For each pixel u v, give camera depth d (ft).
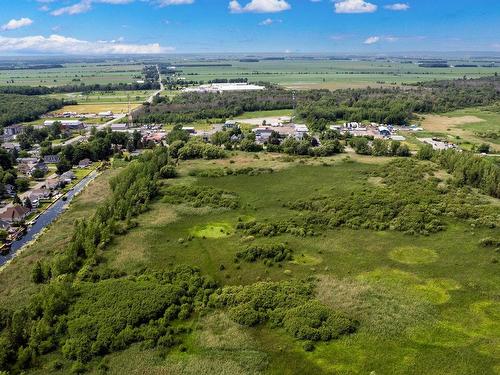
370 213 431.02
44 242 397.60
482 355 243.81
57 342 260.83
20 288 321.93
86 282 317.22
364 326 269.44
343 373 234.38
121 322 271.08
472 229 399.24
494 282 315.78
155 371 236.84
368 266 342.44
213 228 420.36
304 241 387.96
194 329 271.90
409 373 232.53
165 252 372.58
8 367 241.76
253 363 242.58
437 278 322.96
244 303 291.38
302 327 265.13
